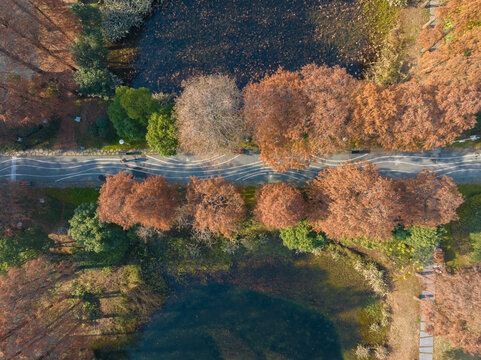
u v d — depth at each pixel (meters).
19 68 39.72
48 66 42.41
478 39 35.38
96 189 47.47
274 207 36.44
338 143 41.03
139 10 47.28
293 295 50.91
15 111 39.03
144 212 36.69
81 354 48.69
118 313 50.25
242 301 51.28
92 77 42.34
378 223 34.25
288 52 48.47
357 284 49.66
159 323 51.34
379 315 49.31
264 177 47.12
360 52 47.72
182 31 49.09
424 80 43.69
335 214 36.09
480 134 44.72
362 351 48.69
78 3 40.62
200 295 51.09
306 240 41.69
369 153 46.53
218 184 39.38
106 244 41.56
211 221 37.75
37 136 47.41
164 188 40.75
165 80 48.91
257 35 48.75
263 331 51.16
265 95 35.28
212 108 36.47
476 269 42.81
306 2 48.44
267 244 49.16
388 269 48.28
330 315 50.50
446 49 36.97
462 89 34.88
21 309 38.00
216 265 50.12
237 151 47.03
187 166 47.56
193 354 51.41
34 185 47.62
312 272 50.22
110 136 47.19
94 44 41.44
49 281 42.72
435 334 43.25
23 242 41.50
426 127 35.06
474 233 44.94
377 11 47.44
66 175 47.66
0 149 47.22
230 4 48.91
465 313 39.22
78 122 47.56
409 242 43.22
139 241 48.88
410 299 47.66
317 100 35.16
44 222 46.44
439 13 37.06
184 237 48.91
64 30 41.31
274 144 37.91
